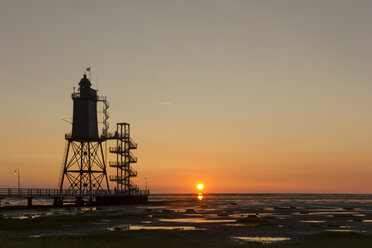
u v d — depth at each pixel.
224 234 45.94
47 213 80.25
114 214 77.00
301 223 61.31
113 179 123.19
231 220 65.31
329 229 52.56
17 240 36.75
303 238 42.97
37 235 44.16
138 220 63.97
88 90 110.69
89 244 34.06
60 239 38.34
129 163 123.75
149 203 137.75
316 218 72.75
